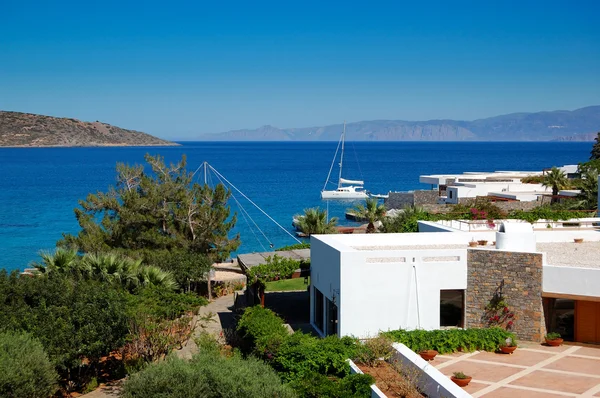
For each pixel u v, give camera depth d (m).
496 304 25.56
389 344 22.88
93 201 44.84
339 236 30.45
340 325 24.86
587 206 53.22
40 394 21.53
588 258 28.42
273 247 66.69
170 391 18.72
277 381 19.78
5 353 20.95
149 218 44.31
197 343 26.67
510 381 20.97
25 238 72.50
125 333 26.80
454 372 21.84
